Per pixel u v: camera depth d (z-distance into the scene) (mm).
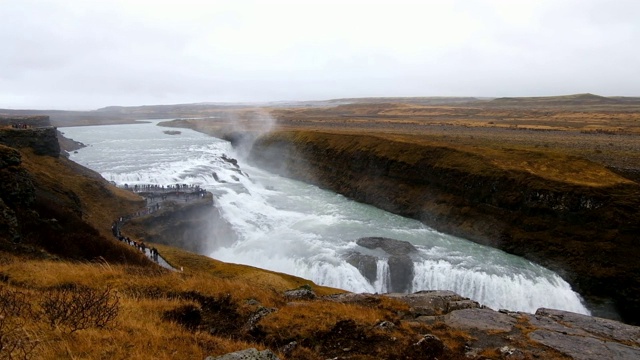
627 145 71875
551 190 47906
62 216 32000
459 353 13844
